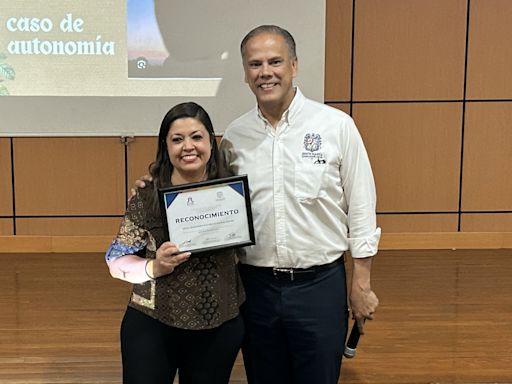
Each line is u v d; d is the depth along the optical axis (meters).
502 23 5.05
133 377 2.00
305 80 4.55
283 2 4.50
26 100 4.57
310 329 2.13
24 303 3.90
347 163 2.12
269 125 2.12
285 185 2.10
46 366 3.06
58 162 5.04
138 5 4.52
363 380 2.97
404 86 5.09
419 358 3.18
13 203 5.07
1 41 4.50
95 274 4.52
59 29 4.52
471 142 5.17
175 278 1.99
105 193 5.10
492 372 3.04
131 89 4.60
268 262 2.13
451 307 3.87
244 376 3.05
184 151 1.97
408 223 5.24
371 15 5.00
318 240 2.12
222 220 1.99
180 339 2.07
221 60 4.58
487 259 4.93
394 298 4.02
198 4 4.52
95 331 3.49
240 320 2.12
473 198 5.23
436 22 5.03
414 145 5.16
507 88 5.12
